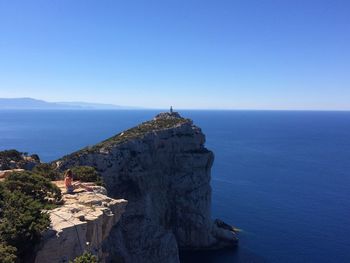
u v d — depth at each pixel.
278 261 81.31
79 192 40.50
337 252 84.62
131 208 83.25
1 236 26.19
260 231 98.69
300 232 97.31
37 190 36.09
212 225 97.44
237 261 84.00
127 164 88.06
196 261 85.88
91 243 31.73
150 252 78.56
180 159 99.19
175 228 96.75
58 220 30.62
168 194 97.56
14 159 68.19
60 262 28.47
